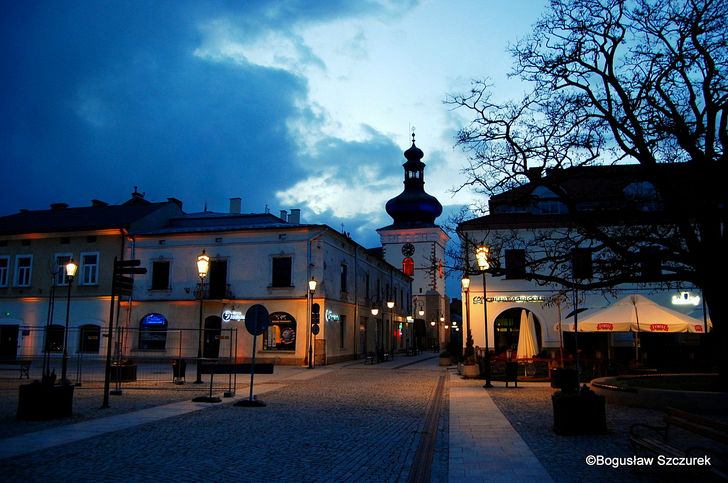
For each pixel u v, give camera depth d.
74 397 17.05
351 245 42.72
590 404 10.99
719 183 13.60
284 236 36.28
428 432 11.61
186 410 14.49
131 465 8.46
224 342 35.84
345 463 8.80
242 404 15.46
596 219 15.96
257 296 36.03
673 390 14.15
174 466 8.42
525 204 17.11
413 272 72.44
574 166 15.82
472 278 33.41
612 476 7.87
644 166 14.76
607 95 15.62
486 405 15.76
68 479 7.63
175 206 45.53
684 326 21.56
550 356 25.16
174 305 37.03
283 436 10.96
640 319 21.77
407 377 26.23
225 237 37.06
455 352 42.22
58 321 38.72
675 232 15.57
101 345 37.56
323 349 35.03
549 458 9.05
